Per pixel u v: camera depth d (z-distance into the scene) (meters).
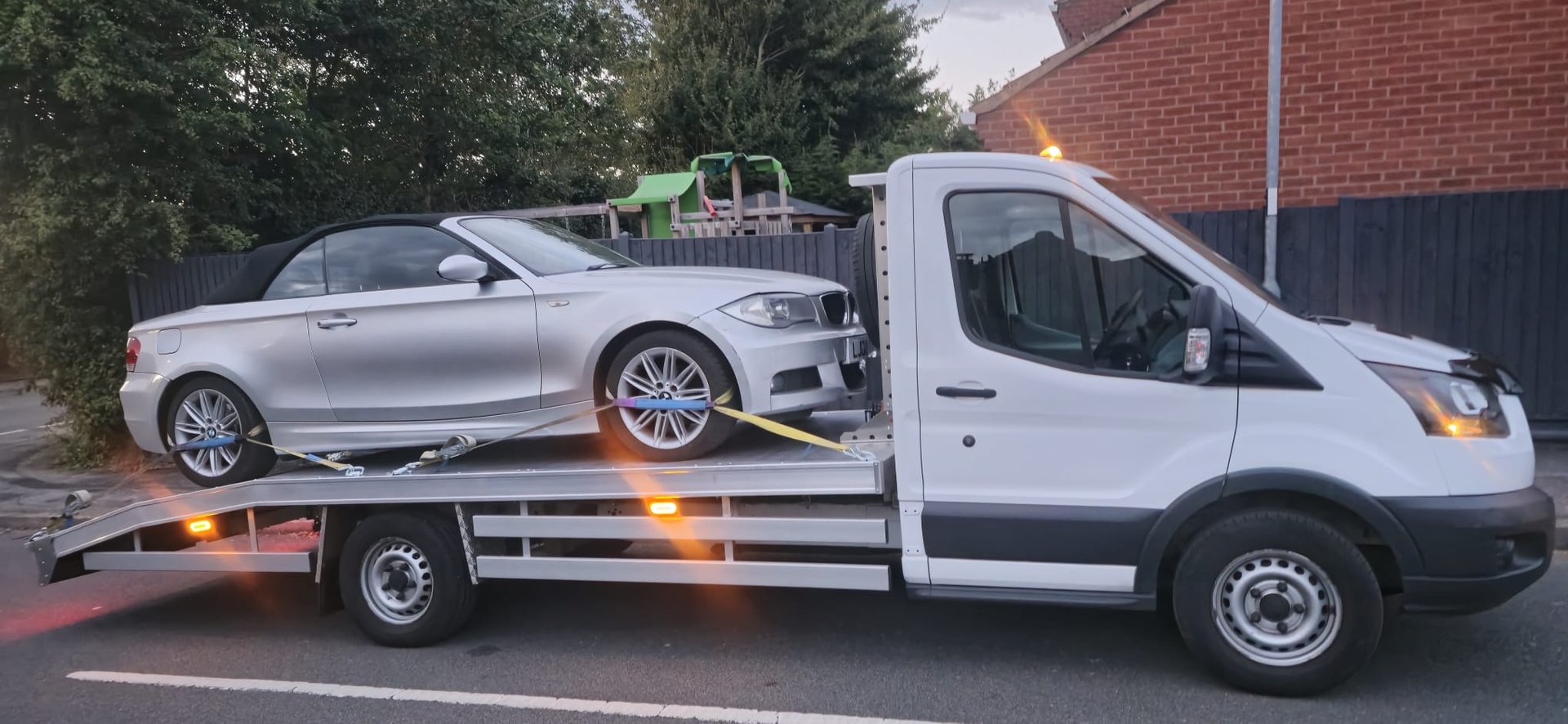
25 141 10.04
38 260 10.33
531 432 5.40
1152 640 5.21
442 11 13.92
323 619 6.33
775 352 5.04
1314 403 4.12
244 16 11.55
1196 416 4.23
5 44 9.22
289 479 5.68
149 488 6.80
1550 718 4.17
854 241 5.08
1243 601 4.32
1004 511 4.46
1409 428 4.05
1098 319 4.39
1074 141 9.58
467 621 5.70
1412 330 8.65
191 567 6.00
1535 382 8.45
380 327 5.66
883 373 4.84
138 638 6.10
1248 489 4.18
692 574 5.07
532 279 5.52
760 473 4.75
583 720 4.55
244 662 5.57
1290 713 4.28
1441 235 8.50
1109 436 4.34
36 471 10.98
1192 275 4.27
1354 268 8.70
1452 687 4.48
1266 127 9.11
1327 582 4.18
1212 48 9.16
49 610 6.78
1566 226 8.24
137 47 9.68
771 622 5.80
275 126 11.97
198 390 6.12
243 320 5.99
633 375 5.21
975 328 4.48
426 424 5.63
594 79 17.66
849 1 25.69
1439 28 8.70
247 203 11.91
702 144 24.78
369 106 14.13
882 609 5.93
